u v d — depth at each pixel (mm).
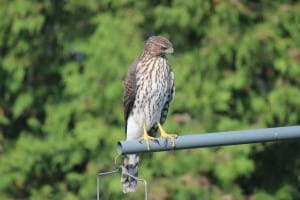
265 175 18000
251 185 17984
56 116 17266
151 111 11820
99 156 16797
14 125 18594
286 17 17031
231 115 16828
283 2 17297
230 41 16406
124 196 16328
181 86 16438
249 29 16750
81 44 17203
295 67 16766
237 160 16297
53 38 17922
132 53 16391
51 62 18031
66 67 17312
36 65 17922
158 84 11719
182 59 16578
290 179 18016
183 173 16359
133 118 11898
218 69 16656
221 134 8750
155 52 11742
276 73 17109
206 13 16578
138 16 16859
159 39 11750
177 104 16312
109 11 17234
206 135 8773
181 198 16188
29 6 17391
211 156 16312
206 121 16375
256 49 16547
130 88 11828
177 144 8766
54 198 17344
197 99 16375
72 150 17062
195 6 16469
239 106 16781
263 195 17609
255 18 17016
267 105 16797
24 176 17469
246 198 17547
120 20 16844
